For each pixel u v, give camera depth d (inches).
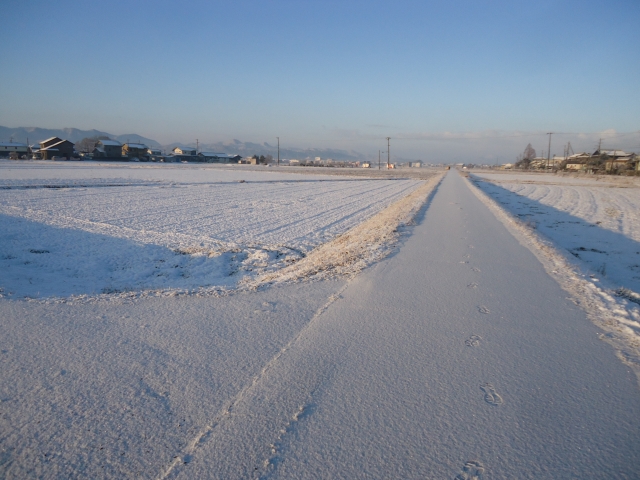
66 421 132.1
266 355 180.1
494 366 173.9
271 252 489.7
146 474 110.3
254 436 126.0
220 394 148.6
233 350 184.5
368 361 176.1
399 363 174.9
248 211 853.8
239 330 207.6
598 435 129.9
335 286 289.1
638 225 775.7
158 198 1028.5
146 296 265.0
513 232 550.3
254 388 152.9
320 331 207.5
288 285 291.3
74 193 1066.1
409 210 768.9
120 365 168.9
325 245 529.3
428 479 110.3
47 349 182.4
